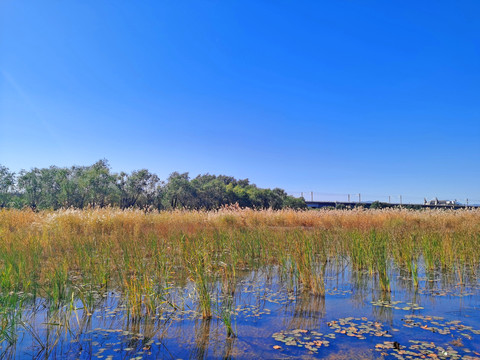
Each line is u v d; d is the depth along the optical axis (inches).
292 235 431.2
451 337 166.1
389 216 714.2
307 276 258.5
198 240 367.2
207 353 149.6
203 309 194.5
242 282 272.4
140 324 183.0
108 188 1382.9
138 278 233.6
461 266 323.9
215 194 1664.6
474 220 669.3
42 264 296.0
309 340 163.0
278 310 206.8
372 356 146.1
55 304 199.2
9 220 525.3
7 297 192.2
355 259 328.8
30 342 160.6
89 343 159.5
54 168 1375.5
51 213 536.1
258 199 1756.9
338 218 709.9
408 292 245.1
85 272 281.6
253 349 153.3
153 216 637.9
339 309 208.5
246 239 412.5
